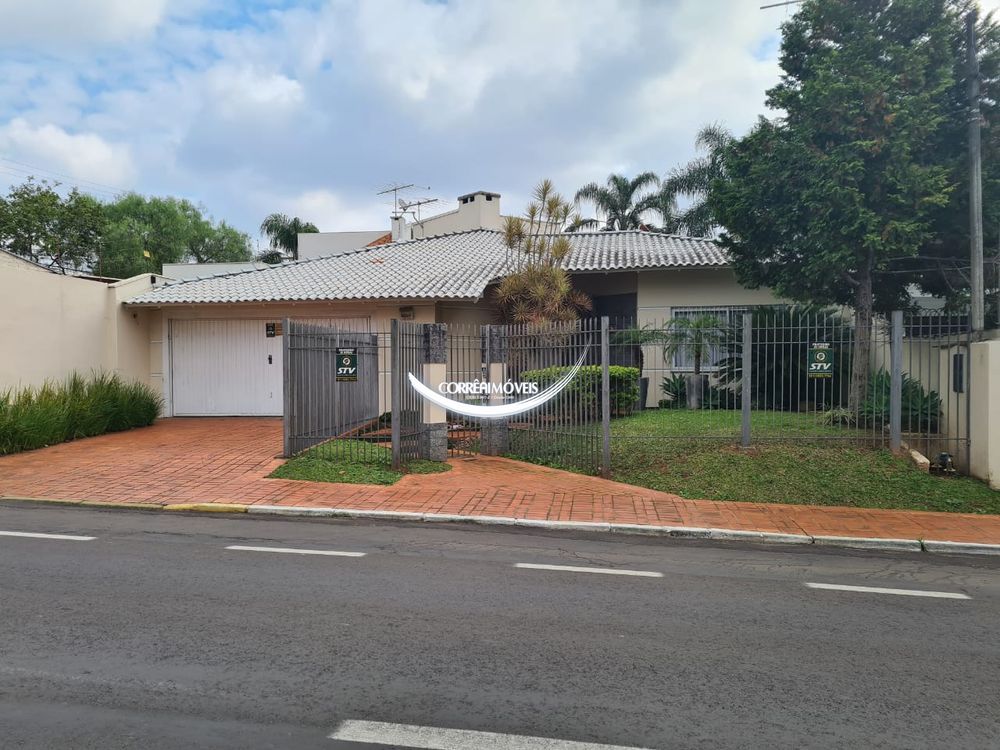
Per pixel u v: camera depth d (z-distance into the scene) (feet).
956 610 17.10
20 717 11.13
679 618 16.12
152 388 54.19
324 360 39.27
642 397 48.91
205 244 173.68
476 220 84.23
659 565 20.83
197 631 14.75
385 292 50.44
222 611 15.99
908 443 34.86
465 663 13.34
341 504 27.68
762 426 36.63
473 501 28.53
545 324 38.45
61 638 14.30
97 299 50.11
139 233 148.15
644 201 102.06
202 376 54.08
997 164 35.81
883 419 33.42
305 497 28.68
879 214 35.12
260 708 11.49
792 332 38.58
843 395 40.91
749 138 40.01
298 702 11.71
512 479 32.83
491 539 23.65
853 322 40.24
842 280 40.22
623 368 42.27
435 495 29.50
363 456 36.17
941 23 35.09
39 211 117.19
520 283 48.44
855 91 34.42
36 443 38.55
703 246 60.39
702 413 42.16
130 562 19.94
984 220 35.99
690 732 10.96
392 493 29.73
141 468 33.63
